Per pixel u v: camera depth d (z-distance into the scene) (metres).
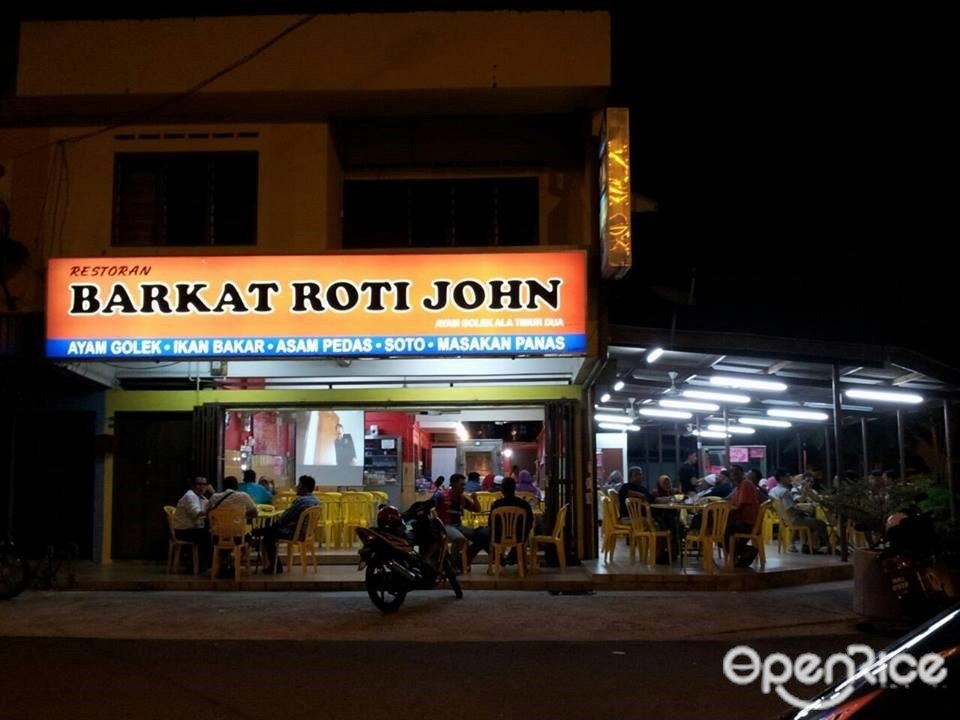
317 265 12.67
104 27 14.02
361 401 14.95
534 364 14.55
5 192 14.15
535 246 13.98
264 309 12.62
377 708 6.55
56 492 14.93
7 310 13.72
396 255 12.65
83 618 10.37
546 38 13.84
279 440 17.88
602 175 12.84
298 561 14.63
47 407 14.96
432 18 13.90
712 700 6.75
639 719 6.26
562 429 14.62
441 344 12.48
